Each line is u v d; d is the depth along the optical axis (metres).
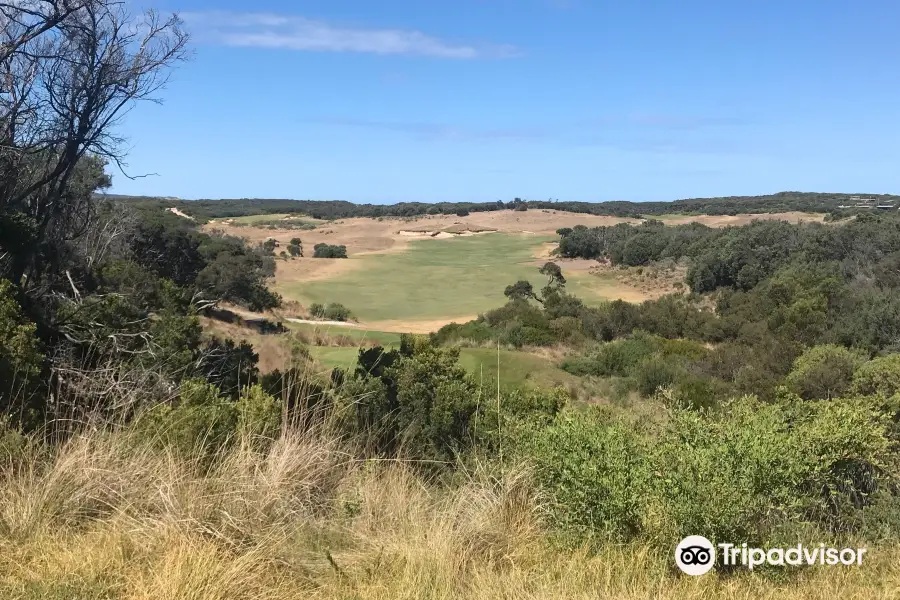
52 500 3.40
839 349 26.38
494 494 3.93
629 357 33.22
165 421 4.20
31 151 13.14
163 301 16.30
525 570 3.29
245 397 4.88
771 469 3.52
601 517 3.56
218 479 3.55
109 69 13.75
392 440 5.04
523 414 5.57
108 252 22.12
